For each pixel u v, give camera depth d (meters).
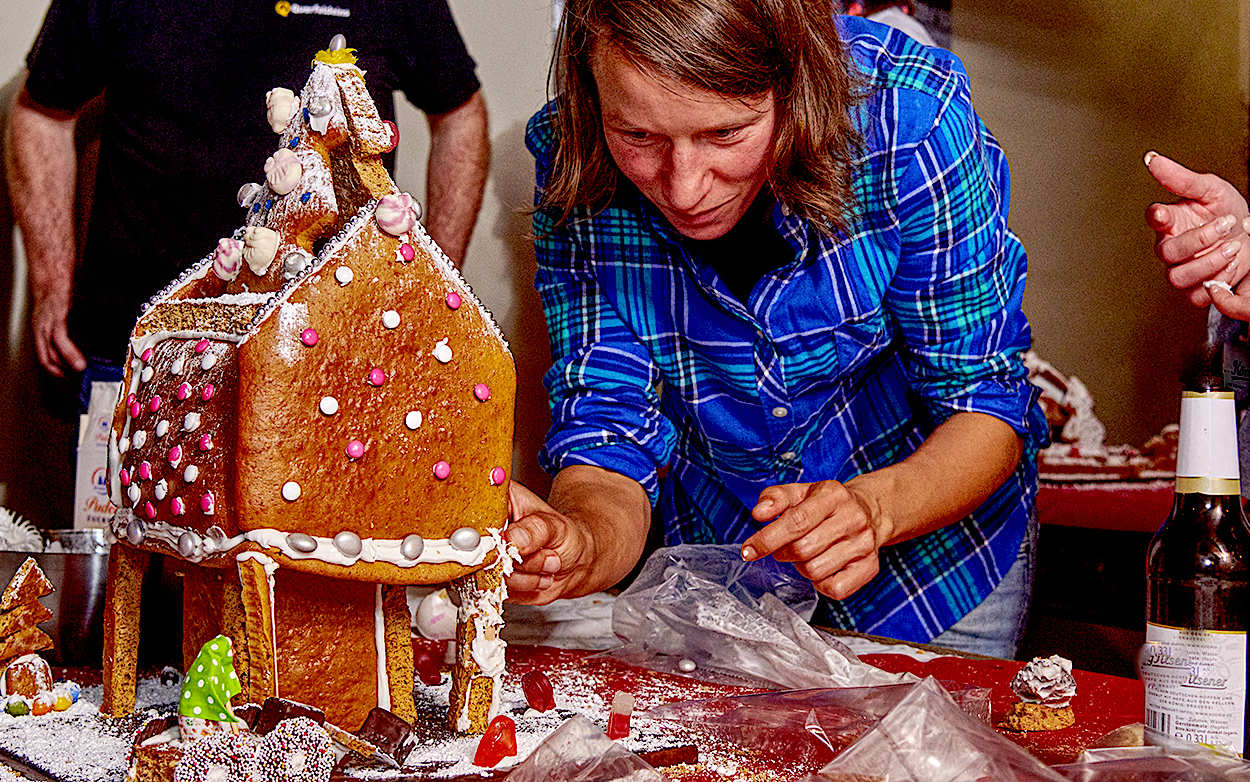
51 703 0.94
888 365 1.41
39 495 2.51
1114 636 2.65
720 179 0.99
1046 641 2.62
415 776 0.78
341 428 0.82
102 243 2.33
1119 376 2.99
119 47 2.24
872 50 1.21
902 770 0.69
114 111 2.29
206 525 0.83
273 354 0.79
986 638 1.44
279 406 0.79
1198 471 0.78
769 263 1.25
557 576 1.10
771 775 0.79
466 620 0.90
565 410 1.38
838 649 1.10
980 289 1.23
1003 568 1.43
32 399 2.52
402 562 0.85
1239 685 0.76
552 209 1.32
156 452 0.88
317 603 0.88
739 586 1.26
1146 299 3.00
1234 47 3.04
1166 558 0.79
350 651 0.90
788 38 0.95
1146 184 3.02
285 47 2.22
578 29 0.97
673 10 0.88
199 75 2.20
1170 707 0.77
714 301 1.27
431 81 2.41
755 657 1.09
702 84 0.89
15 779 0.78
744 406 1.35
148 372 0.93
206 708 0.73
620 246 1.30
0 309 2.49
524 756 0.83
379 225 0.84
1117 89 3.00
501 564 0.90
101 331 2.35
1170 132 3.04
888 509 1.15
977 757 0.69
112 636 0.93
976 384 1.29
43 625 1.07
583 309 1.38
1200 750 0.72
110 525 0.94
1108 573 2.84
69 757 0.82
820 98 1.03
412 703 0.94
